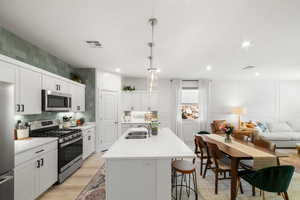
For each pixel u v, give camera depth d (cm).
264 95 653
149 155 167
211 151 262
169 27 224
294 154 452
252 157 224
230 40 266
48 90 286
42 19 207
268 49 308
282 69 475
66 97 350
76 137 332
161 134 286
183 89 661
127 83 619
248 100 656
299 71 500
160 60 386
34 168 213
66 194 246
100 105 482
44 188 234
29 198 204
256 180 201
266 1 168
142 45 291
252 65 430
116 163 170
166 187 171
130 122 536
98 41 275
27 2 171
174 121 641
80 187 267
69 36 257
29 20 209
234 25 217
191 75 575
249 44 283
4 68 201
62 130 336
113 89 521
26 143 223
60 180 272
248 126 601
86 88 465
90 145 423
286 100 649
